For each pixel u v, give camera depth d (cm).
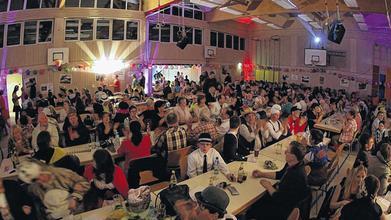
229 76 1720
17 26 1175
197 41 1680
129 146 474
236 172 423
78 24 1317
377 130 708
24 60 1205
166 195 299
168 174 466
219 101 857
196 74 1742
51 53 1264
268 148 542
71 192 280
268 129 595
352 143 702
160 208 293
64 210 275
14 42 1175
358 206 309
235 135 482
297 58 1753
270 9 1240
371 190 309
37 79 1245
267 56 1875
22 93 1159
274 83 1748
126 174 462
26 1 1180
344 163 616
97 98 1167
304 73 1734
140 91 1292
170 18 1528
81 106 953
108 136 583
